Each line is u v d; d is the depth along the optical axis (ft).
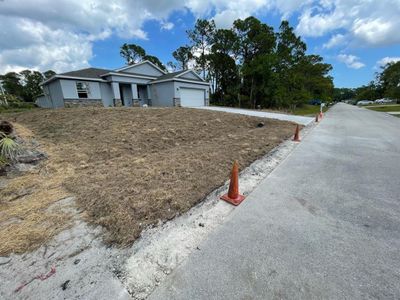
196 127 27.30
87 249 6.48
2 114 33.45
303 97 78.69
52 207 8.88
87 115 29.99
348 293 4.90
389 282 5.19
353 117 51.85
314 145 20.94
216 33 94.73
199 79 66.90
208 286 5.16
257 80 84.79
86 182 11.32
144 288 5.15
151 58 113.29
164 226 7.63
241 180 12.09
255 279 5.32
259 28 87.04
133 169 13.26
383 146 20.27
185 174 12.42
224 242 6.78
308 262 5.85
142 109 36.88
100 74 54.03
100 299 4.85
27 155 13.73
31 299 4.86
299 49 99.45
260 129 30.66
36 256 6.20
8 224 7.74
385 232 7.16
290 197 9.88
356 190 10.52
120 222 7.74
